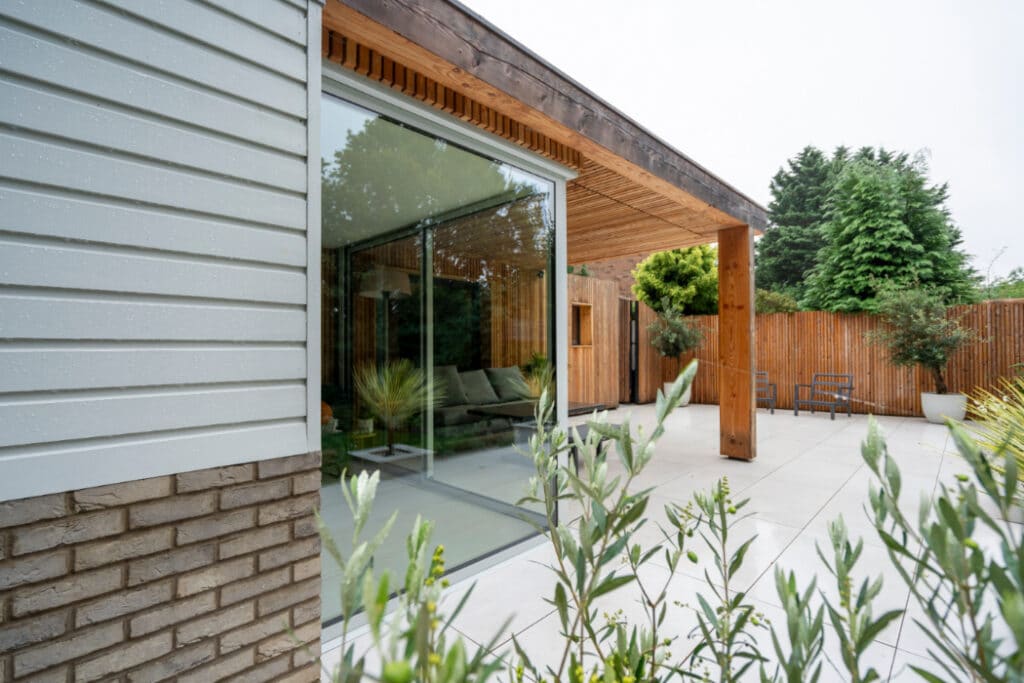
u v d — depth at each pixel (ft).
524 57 7.88
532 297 10.24
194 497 4.60
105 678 4.09
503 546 9.17
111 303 4.23
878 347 25.91
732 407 16.20
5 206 3.79
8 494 3.76
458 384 9.07
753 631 6.53
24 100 3.88
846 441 18.98
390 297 8.23
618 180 11.78
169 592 4.43
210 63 4.76
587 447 2.52
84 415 4.08
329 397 7.39
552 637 6.45
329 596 6.95
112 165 4.24
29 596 3.81
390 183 8.09
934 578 7.43
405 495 8.21
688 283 39.09
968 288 29.84
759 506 11.36
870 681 1.87
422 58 6.68
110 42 4.24
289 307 5.26
